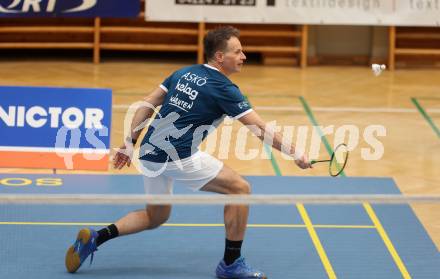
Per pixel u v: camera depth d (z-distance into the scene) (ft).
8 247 30.35
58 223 33.01
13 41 63.57
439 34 64.80
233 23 64.90
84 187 37.55
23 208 34.40
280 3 60.90
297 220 34.12
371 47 65.57
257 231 32.81
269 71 62.39
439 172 41.27
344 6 61.05
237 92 26.81
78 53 66.03
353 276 28.76
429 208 35.76
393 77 61.57
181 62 64.75
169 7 60.80
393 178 40.22
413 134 47.55
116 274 28.40
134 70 61.21
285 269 29.27
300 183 39.14
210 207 35.32
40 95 36.60
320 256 30.53
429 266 29.84
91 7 59.82
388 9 61.16
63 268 28.76
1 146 36.60
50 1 59.06
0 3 58.75
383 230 33.24
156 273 28.60
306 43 63.57
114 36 64.34
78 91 36.65
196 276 28.43
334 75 61.62
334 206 35.70
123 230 28.22
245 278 27.86
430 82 60.23
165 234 32.24
